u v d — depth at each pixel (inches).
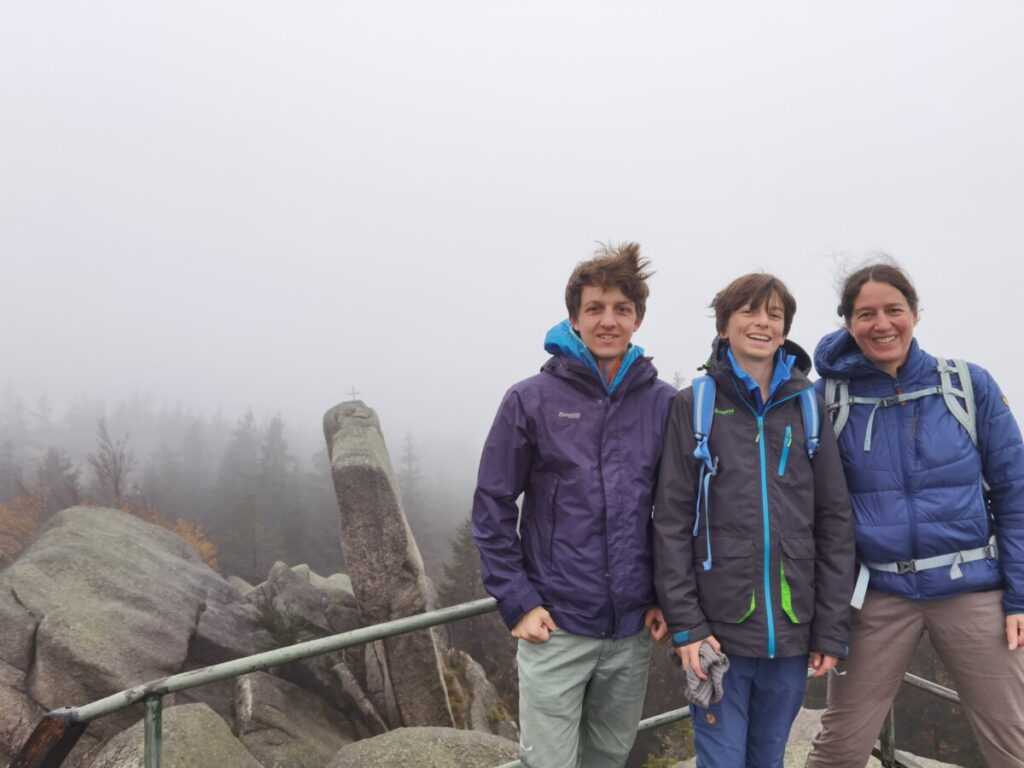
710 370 91.3
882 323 93.9
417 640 452.4
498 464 88.2
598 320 88.5
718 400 89.4
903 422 94.6
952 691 111.9
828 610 85.8
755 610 83.7
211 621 456.8
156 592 444.5
